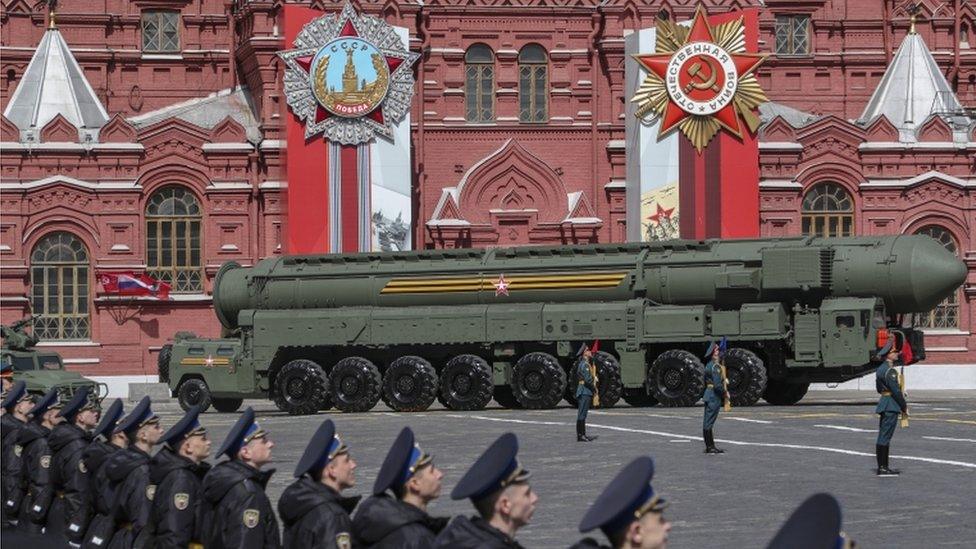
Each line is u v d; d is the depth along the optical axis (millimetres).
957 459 43969
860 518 33156
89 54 98312
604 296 69812
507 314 70000
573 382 68500
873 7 103062
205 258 92312
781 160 93125
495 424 60031
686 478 40906
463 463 45875
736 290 68250
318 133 89812
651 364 69312
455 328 70500
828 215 94188
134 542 23375
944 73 103125
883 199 94000
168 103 99562
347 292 72500
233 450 20016
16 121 93812
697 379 67312
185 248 92375
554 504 36875
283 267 74000
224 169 92562
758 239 69375
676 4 95062
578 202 94312
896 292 66875
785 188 92875
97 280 90875
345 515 17844
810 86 102312
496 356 70500
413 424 60969
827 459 44438
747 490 38156
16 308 90000
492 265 71438
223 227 92375
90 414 29109
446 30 95062
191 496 21219
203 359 73750
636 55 91062
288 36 89938
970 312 93438
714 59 90750
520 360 69562
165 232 92250
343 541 17688
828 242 68625
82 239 91188
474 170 94188
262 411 76562
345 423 62656
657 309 68688
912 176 94250
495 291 70875
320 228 89812
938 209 94000
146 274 91438
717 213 90938
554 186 95250
